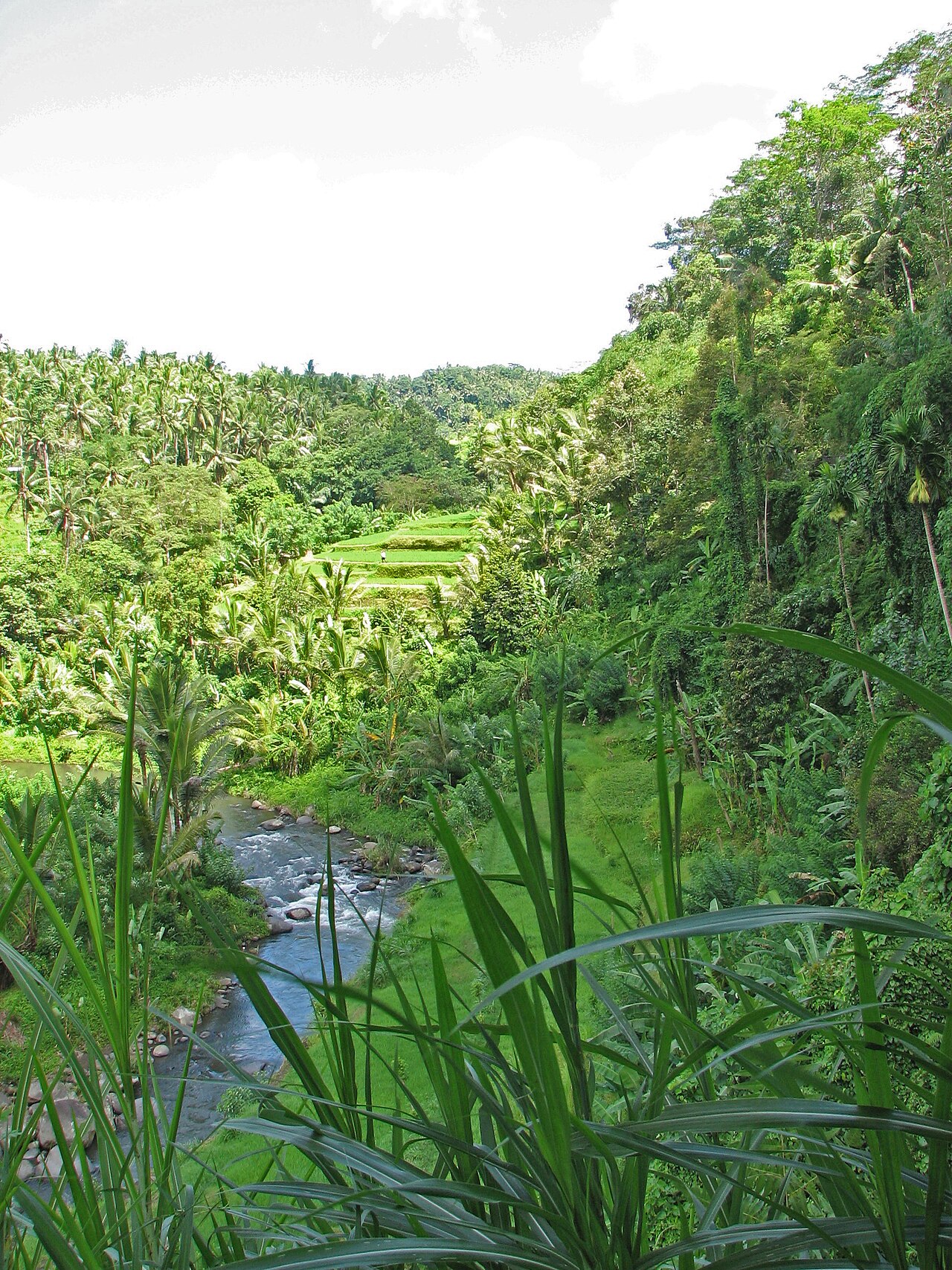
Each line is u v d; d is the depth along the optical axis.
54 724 31.70
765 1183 1.25
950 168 37.94
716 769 18.33
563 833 0.85
